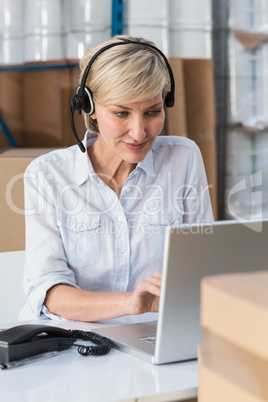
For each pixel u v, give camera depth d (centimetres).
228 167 366
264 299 107
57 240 206
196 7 346
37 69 349
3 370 150
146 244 215
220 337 114
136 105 187
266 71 359
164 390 138
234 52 357
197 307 153
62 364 154
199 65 349
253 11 354
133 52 188
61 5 343
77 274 210
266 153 366
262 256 157
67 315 190
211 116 352
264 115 361
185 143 231
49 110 350
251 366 107
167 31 339
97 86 190
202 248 149
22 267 221
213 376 118
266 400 105
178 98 339
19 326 164
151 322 187
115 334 173
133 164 215
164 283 147
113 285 211
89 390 138
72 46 340
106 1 334
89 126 209
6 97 355
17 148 336
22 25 354
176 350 154
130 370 150
